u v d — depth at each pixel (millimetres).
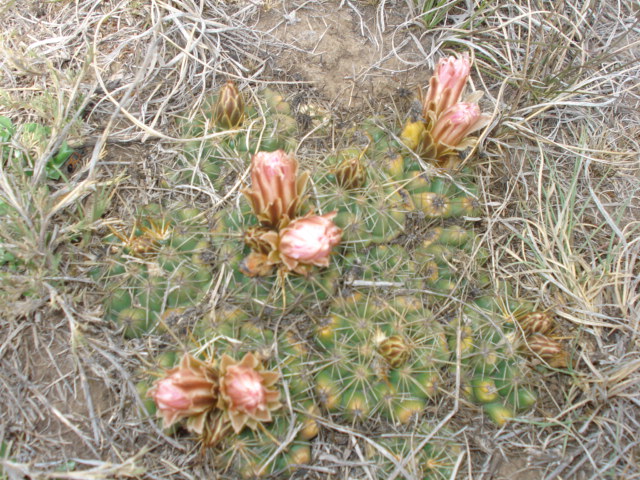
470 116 297
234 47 367
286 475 257
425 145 313
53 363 271
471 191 323
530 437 278
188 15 355
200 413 239
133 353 272
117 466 234
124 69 356
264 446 247
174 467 253
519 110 358
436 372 268
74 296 285
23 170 305
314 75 368
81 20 370
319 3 389
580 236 343
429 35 387
